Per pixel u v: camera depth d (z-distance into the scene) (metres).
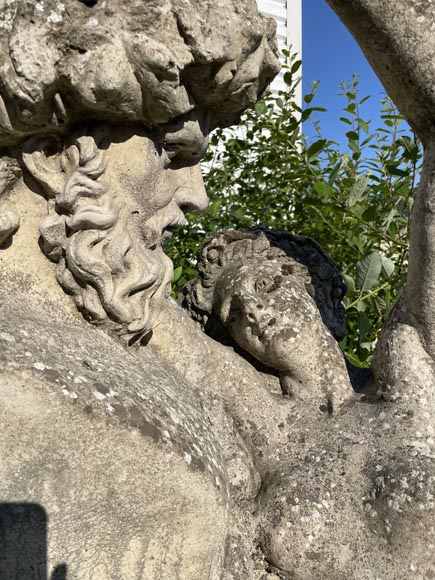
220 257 1.47
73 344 0.98
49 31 0.93
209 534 0.96
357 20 1.12
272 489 1.14
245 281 1.36
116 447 0.87
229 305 1.36
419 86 1.13
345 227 2.46
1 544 0.83
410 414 1.20
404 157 2.09
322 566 1.08
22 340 0.88
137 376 1.03
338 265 2.60
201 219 3.12
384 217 2.33
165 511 0.92
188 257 2.89
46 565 0.85
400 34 1.10
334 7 1.15
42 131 1.04
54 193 1.07
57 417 0.83
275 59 1.16
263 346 1.31
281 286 1.34
